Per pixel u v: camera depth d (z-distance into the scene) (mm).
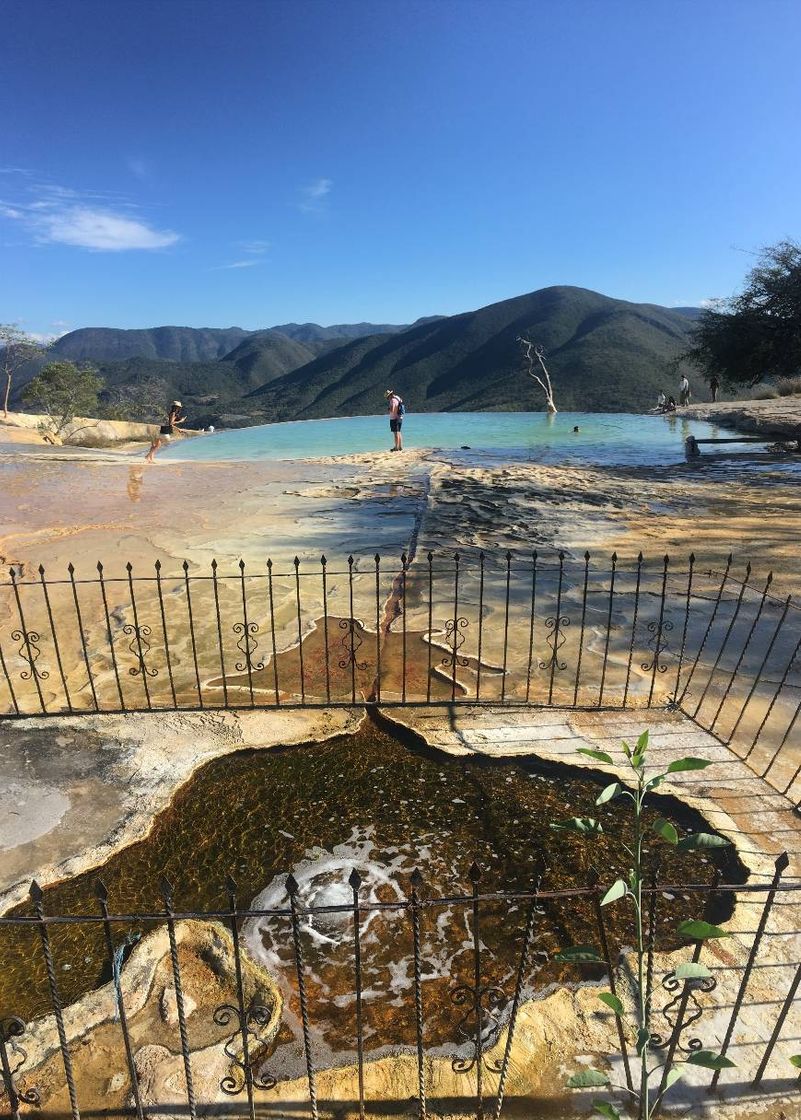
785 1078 2229
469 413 37875
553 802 3684
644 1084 1832
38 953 2809
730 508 10633
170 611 6344
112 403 54375
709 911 2943
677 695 4625
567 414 34500
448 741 4180
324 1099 2188
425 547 8516
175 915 1856
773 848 3252
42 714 4508
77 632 5922
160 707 4602
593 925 2889
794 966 2631
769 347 25672
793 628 5621
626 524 9672
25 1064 2320
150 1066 2301
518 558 7953
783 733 4160
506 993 2570
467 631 5773
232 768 4043
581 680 4902
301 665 4609
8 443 25156
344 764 4059
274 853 3371
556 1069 2273
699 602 6270
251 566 7727
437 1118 2129
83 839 3420
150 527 9758
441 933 2855
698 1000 2496
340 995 2586
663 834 1776
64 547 8594
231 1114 2145
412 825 3545
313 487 13484
